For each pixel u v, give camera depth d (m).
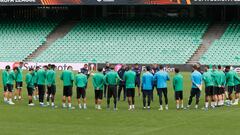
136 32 89.88
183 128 31.80
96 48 87.88
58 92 53.88
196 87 41.22
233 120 35.06
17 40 92.62
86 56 86.44
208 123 33.72
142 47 86.62
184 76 72.06
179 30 89.06
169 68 81.50
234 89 46.59
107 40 89.19
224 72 44.50
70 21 95.25
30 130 30.91
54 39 91.50
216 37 86.50
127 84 40.72
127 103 45.28
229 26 88.75
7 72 45.00
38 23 95.75
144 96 41.12
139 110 40.31
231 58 81.44
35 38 92.31
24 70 81.56
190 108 41.72
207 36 87.12
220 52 82.94
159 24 91.19
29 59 88.06
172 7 92.94
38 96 46.81
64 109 40.66
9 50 90.69
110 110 40.16
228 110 40.47
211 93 42.00
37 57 88.06
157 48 85.94
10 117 36.09
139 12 94.25
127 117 36.28
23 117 36.12
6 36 94.06
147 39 88.06
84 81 41.06
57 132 30.28
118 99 47.12
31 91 43.09
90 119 35.31
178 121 34.56
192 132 30.42
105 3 85.94
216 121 34.56
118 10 94.81
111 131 30.69
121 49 86.81
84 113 38.31
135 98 49.38
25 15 97.81
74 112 38.88
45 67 42.72
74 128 31.72
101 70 41.19
